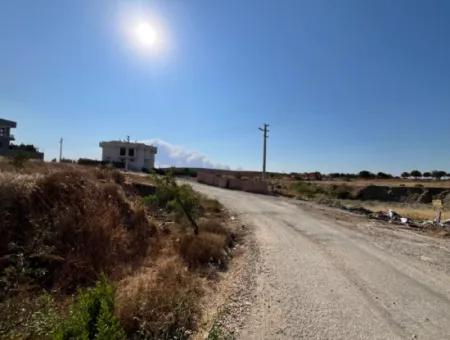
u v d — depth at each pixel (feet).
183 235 35.81
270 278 27.78
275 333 18.21
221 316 20.12
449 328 19.29
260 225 55.21
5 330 14.89
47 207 28.30
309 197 131.85
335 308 21.68
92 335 13.41
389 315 20.80
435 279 28.30
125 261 27.86
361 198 204.44
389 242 43.98
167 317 17.97
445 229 57.82
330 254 36.14
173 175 47.19
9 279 20.79
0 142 207.92
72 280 23.15
